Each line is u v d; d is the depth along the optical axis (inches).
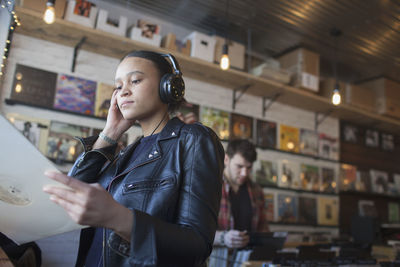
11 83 123.5
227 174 109.0
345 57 193.0
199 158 38.3
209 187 36.7
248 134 175.5
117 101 46.9
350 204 210.5
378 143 234.2
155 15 159.6
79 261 46.6
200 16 159.0
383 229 188.4
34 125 124.0
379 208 224.7
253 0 144.2
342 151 214.2
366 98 204.8
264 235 91.1
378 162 231.5
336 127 216.4
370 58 192.2
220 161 39.8
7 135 34.3
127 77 43.6
